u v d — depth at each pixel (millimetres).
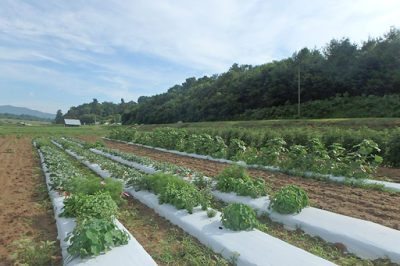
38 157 15828
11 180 9414
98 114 141750
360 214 5449
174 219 5227
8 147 21719
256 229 4574
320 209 5539
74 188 6148
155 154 16641
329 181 8312
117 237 3871
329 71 35062
